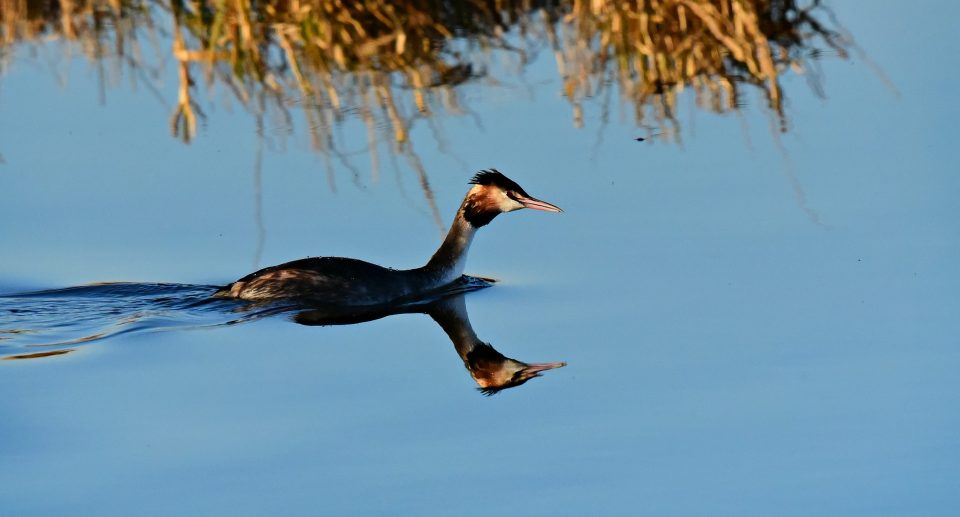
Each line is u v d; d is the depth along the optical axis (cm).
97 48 1808
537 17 1916
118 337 1212
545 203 1377
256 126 1625
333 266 1327
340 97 1705
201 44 1791
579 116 1655
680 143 1578
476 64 1792
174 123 1608
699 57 1781
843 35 1861
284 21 1819
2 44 1817
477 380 1138
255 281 1310
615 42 1797
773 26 1892
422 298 1354
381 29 1822
